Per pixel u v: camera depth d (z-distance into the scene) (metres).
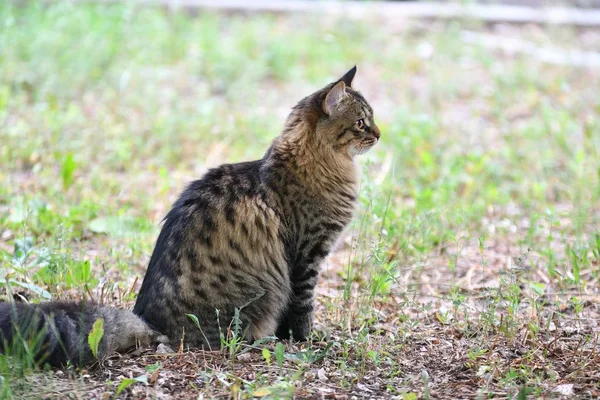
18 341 7.72
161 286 8.61
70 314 8.14
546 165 15.32
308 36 23.67
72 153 14.28
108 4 23.88
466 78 21.53
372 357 8.41
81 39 20.75
